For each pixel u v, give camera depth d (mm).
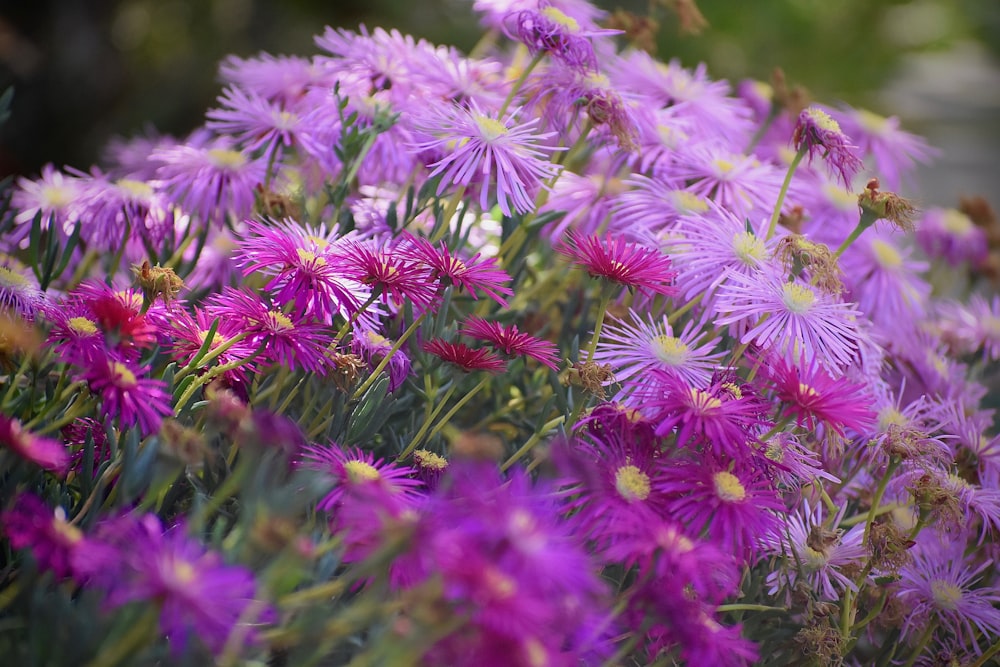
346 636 801
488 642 745
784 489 897
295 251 861
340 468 825
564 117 975
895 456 881
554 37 949
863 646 958
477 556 749
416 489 860
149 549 759
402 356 901
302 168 1016
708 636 801
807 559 892
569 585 759
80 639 772
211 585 751
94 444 854
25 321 858
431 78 1003
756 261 916
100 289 866
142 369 825
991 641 929
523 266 972
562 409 906
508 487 827
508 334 865
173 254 969
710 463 830
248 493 783
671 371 877
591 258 863
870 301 1029
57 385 847
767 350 880
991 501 920
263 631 790
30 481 821
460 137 919
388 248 888
